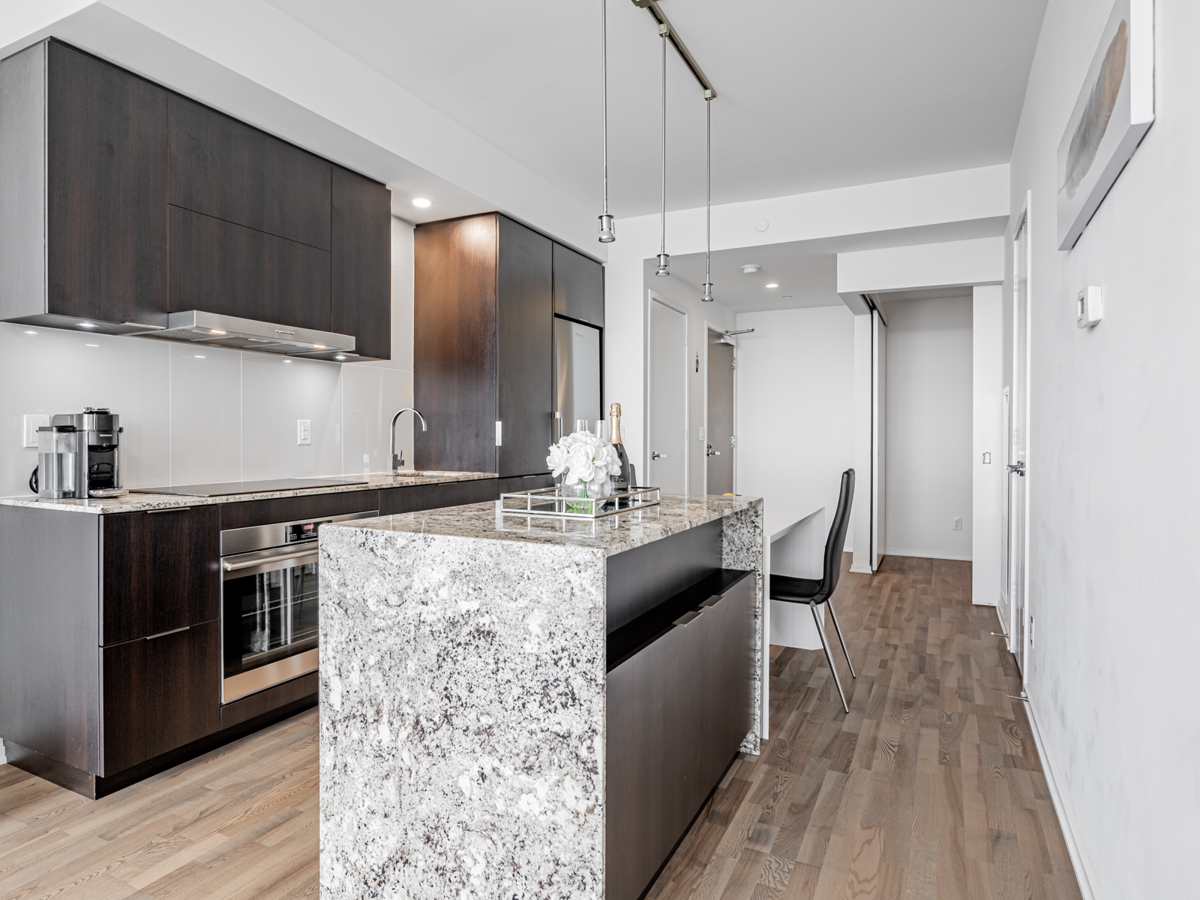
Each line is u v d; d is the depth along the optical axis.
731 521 2.57
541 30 2.68
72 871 1.78
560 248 4.51
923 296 6.07
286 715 2.77
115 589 2.12
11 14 2.16
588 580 1.33
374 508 3.08
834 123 3.48
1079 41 1.95
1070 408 2.01
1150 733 1.24
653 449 5.24
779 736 2.61
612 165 4.02
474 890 1.47
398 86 3.10
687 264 5.11
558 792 1.37
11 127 2.22
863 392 5.93
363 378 3.80
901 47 2.81
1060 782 2.06
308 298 3.01
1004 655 3.57
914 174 4.13
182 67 2.33
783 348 7.29
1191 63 1.05
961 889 1.71
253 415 3.20
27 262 2.18
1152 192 1.24
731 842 1.92
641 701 1.56
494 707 1.43
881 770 2.33
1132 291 1.37
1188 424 1.06
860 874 1.77
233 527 2.49
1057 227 2.17
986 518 4.69
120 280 2.33
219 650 2.45
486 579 1.43
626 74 3.02
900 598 4.88
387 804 1.57
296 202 2.96
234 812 2.06
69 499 2.31
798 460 7.23
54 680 2.21
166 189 2.46
